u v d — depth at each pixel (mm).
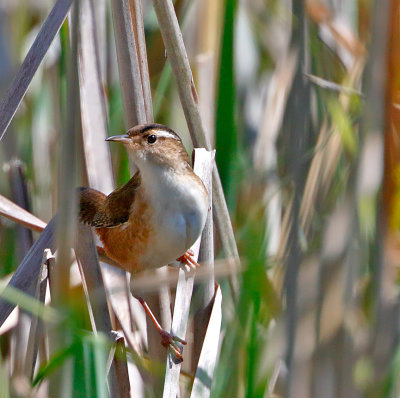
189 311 8414
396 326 5727
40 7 11430
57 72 9969
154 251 8266
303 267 5711
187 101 8203
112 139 8102
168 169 8070
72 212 5812
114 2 7930
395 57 5445
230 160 8891
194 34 10414
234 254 8477
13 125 10312
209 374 7328
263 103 10859
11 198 8992
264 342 6340
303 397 5645
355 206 5539
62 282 5902
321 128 7469
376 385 5723
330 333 5652
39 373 6254
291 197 6938
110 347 7090
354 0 9820
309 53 7957
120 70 8125
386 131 5438
